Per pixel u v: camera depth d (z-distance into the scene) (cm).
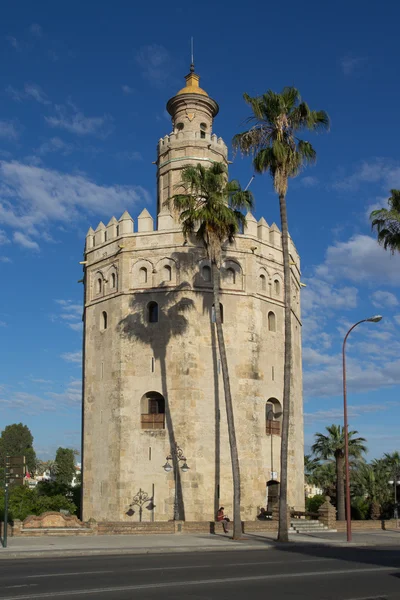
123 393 4991
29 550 2895
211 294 5081
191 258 5078
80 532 3816
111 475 4928
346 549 3434
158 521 4406
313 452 6725
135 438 4897
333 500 7856
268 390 5166
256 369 5081
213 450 4834
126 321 5094
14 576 1970
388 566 2427
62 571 2116
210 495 4756
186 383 4859
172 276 5066
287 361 3988
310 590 1769
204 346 4978
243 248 5225
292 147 4081
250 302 5162
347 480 4078
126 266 5184
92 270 5534
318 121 4122
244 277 5188
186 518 4678
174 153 5756
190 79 5997
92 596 1571
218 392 4941
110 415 5041
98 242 5553
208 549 3297
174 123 5978
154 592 1666
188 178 4222
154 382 4928
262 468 4978
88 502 5075
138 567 2261
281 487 3828
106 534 3891
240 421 4944
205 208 4091
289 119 4103
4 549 2942
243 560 2600
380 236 4581
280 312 5447
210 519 4712
